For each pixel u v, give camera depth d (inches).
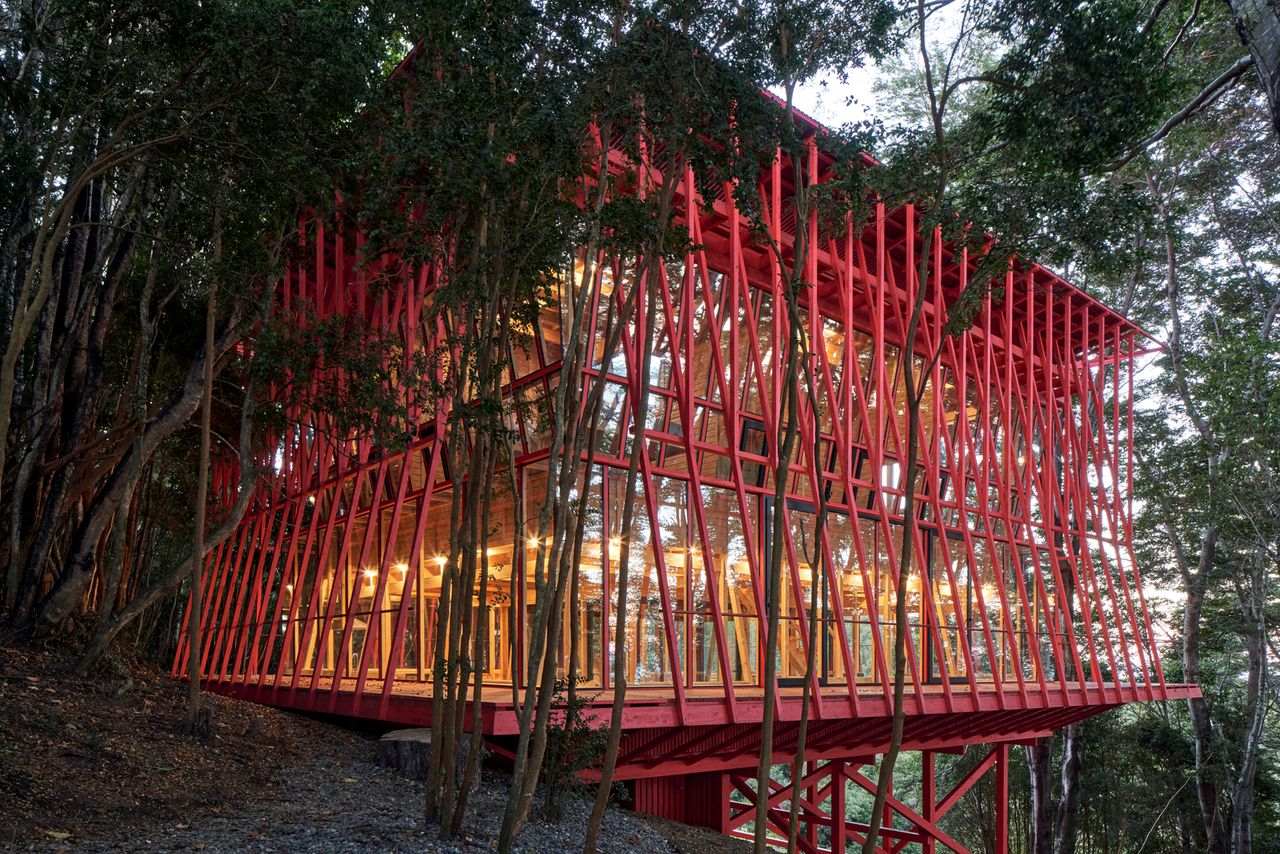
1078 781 1059.9
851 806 1683.1
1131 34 311.1
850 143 342.0
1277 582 1175.0
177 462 831.7
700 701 509.4
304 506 744.3
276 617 681.0
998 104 330.0
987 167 340.2
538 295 382.9
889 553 670.5
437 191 325.7
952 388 869.8
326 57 422.9
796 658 661.3
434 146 306.7
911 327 320.2
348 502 760.3
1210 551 1053.2
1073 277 1080.8
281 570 826.8
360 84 427.2
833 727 617.0
